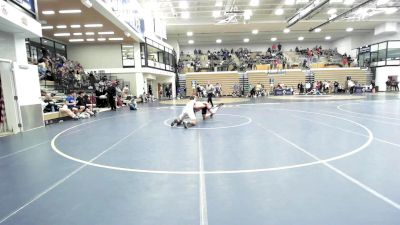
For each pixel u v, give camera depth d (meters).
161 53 26.94
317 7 21.08
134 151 5.68
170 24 27.98
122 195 3.46
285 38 38.31
